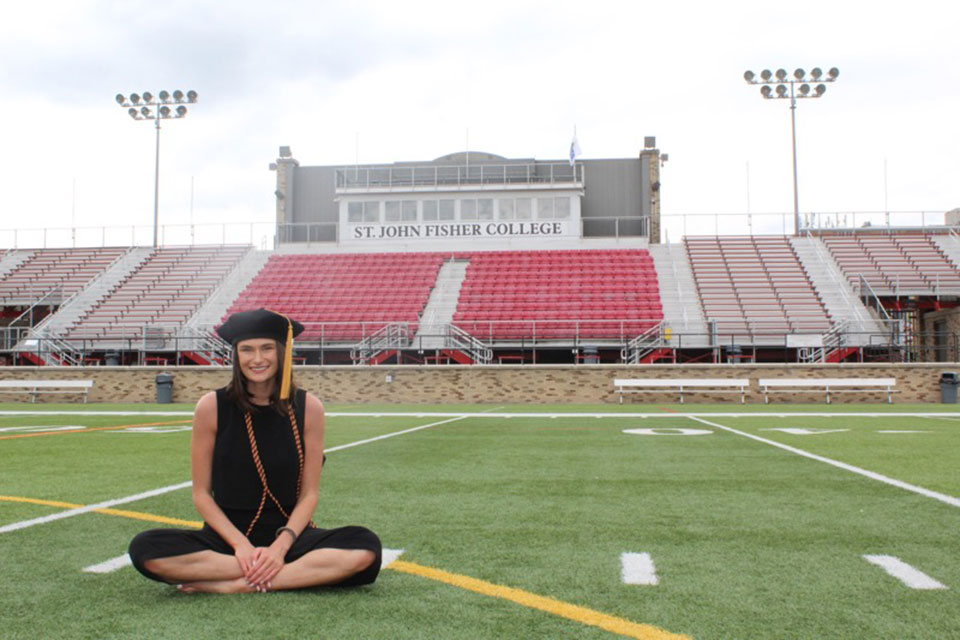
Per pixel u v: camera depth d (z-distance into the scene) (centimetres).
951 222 4144
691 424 1341
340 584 334
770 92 3719
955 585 349
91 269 3494
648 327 2761
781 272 3147
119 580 354
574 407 1942
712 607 317
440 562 391
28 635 280
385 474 722
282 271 3394
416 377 2236
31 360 2727
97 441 1057
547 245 3584
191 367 2312
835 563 391
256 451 328
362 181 3831
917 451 909
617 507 553
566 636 280
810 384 2097
